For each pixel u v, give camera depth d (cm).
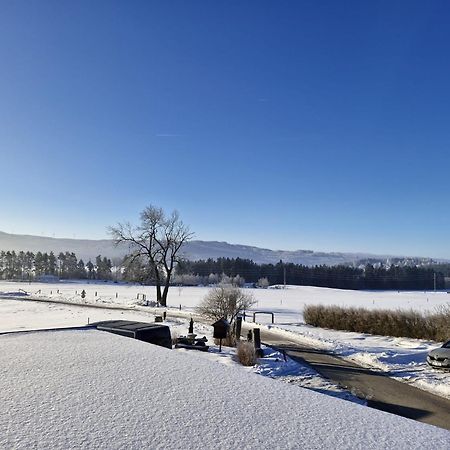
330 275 15525
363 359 2036
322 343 2542
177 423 541
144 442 477
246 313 4797
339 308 3622
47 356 893
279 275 15875
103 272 16700
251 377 824
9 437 470
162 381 739
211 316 3681
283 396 703
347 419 605
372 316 3195
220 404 629
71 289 9600
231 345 2242
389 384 1495
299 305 6178
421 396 1327
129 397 635
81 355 917
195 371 832
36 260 17938
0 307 5044
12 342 1066
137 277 5822
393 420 619
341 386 1445
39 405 580
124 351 988
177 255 5859
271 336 2873
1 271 17088
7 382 684
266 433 528
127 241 5659
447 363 1758
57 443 461
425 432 573
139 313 4344
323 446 498
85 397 624
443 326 2706
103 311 4600
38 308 4925
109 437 484
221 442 491
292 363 1820
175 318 3844
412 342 2673
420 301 7181
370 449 497
